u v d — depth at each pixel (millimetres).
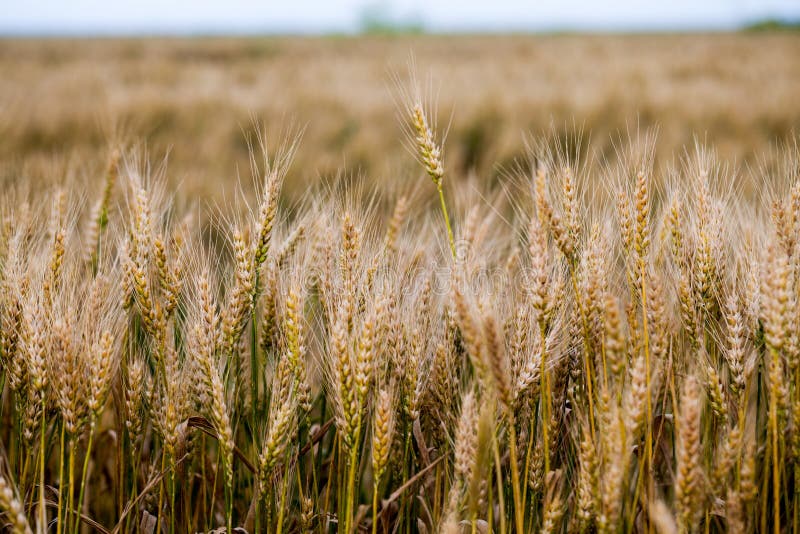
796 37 49906
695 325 1811
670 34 68125
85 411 1632
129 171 2223
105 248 2430
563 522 1895
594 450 1489
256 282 1838
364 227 2168
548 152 1989
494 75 19406
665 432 1973
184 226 2281
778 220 1833
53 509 2084
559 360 1852
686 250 1885
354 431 1621
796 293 1702
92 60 30625
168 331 1918
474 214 2359
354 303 1786
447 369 1871
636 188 1732
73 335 1706
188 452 1973
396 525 1910
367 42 50094
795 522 1662
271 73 21469
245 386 2143
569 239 1683
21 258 2035
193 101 12969
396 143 9336
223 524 2234
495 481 1920
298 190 5609
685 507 1411
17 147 8344
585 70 21062
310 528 1876
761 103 12297
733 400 1839
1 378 2092
